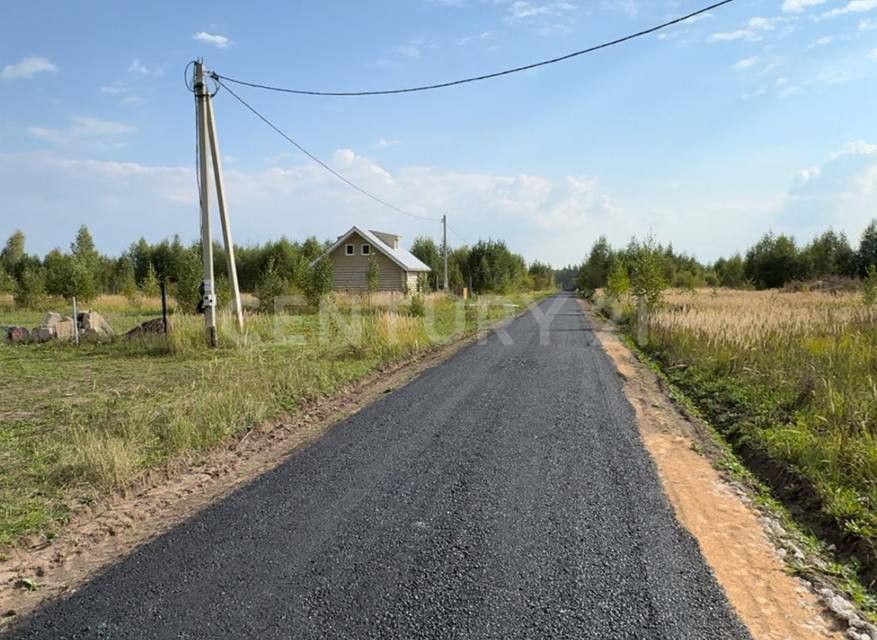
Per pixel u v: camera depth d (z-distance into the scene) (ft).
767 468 18.22
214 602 10.59
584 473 17.44
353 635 9.53
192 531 13.67
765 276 180.04
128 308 97.25
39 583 11.55
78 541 13.37
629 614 10.20
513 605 10.44
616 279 95.14
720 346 39.17
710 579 11.49
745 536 13.61
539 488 16.17
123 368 36.70
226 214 47.21
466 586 11.08
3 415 24.54
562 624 9.87
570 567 11.83
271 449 20.49
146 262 168.86
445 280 144.77
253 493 16.05
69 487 16.35
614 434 21.77
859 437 18.72
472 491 15.94
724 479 17.58
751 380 29.60
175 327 46.68
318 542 12.95
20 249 203.00
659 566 11.94
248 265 156.87
